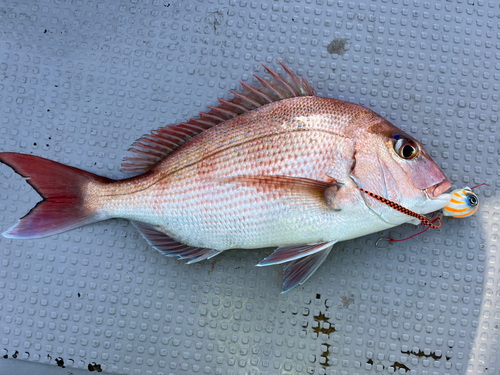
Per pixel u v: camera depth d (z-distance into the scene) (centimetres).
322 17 46
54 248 44
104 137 45
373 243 44
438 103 45
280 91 40
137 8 46
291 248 39
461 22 46
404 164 38
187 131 40
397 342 43
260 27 46
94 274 44
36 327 43
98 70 45
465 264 44
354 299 43
